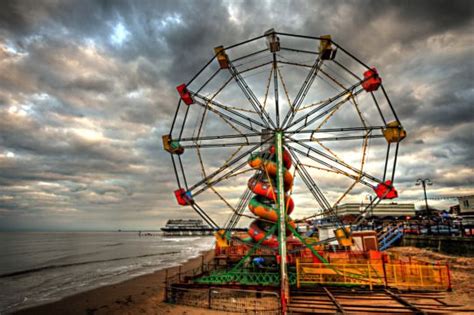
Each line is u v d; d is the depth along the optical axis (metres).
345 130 16.91
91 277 33.06
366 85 16.56
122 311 17.02
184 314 14.71
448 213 57.03
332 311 12.84
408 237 35.75
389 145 16.47
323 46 17.33
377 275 16.47
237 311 14.59
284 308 12.57
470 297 14.24
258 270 18.69
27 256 61.28
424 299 14.27
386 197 15.94
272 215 19.80
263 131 17.91
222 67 19.00
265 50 18.34
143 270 38.38
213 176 17.78
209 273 19.27
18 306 20.17
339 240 16.14
